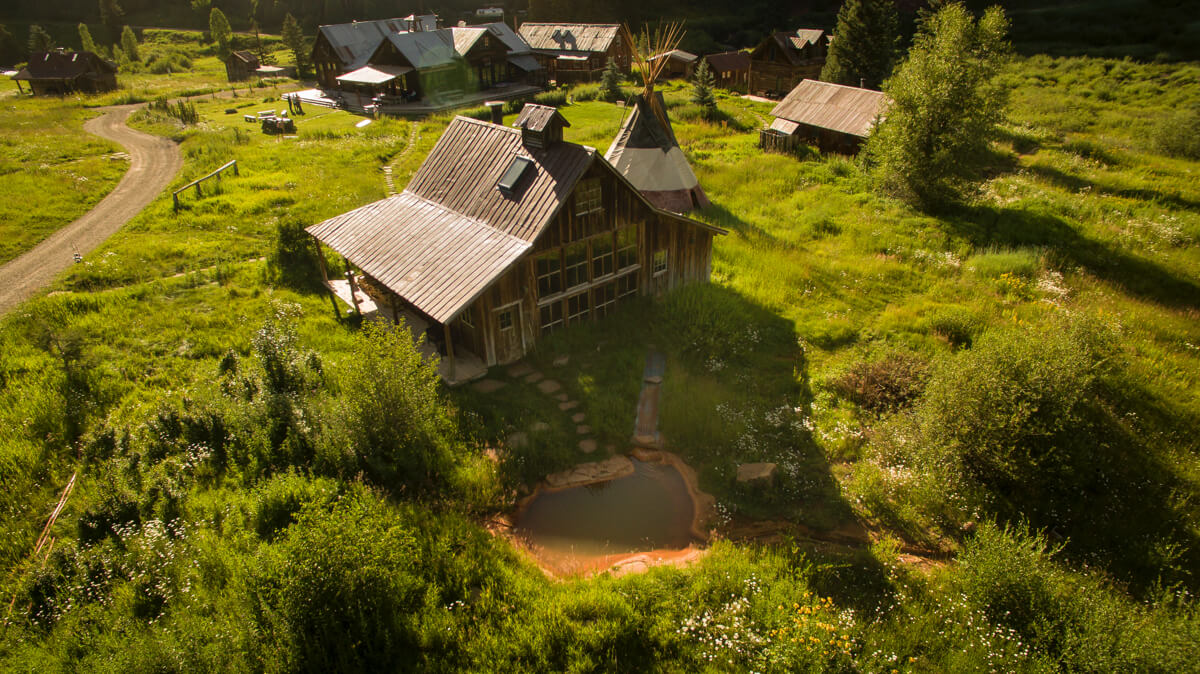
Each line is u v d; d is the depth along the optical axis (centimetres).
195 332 1995
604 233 2014
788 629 1066
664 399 1744
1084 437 1485
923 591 1192
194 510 1299
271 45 10038
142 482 1343
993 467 1436
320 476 1370
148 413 1594
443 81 5944
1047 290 2381
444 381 1806
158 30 10981
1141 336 2105
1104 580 1245
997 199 3338
